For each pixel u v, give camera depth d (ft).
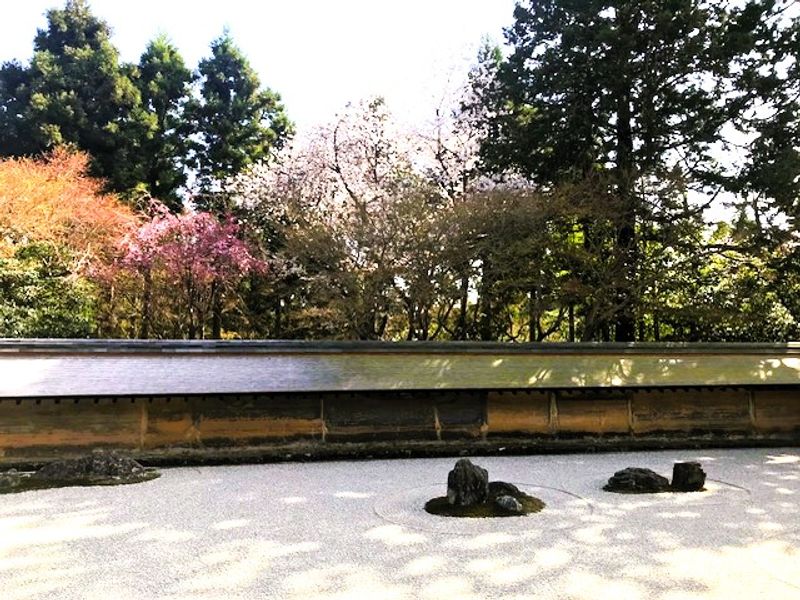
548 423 32.48
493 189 44.83
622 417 33.30
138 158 75.20
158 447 28.58
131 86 77.41
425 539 16.53
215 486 23.06
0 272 41.63
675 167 42.91
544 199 43.32
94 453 25.70
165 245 53.11
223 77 84.58
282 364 30.71
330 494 21.74
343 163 50.98
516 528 17.56
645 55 44.45
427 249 41.81
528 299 47.80
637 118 45.21
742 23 42.34
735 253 46.39
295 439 29.94
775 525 17.92
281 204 52.65
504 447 31.09
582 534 17.01
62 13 83.20
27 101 76.84
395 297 44.45
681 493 21.97
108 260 54.95
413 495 21.58
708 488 22.75
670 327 54.75
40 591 13.01
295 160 54.13
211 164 80.59
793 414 35.29
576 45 45.65
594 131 46.83
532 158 48.16
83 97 76.84
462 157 50.57
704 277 46.14
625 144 47.03
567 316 55.72
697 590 13.10
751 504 20.39
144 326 56.24
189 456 28.22
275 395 29.12
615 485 22.88
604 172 45.62
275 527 17.63
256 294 63.93
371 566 14.48
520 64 49.14
